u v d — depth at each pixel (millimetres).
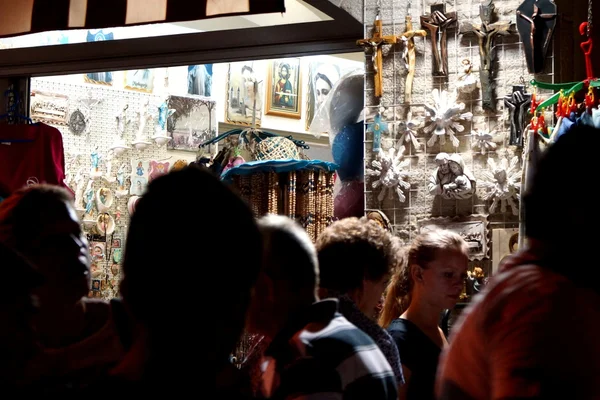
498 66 4168
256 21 6160
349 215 4875
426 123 4266
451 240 2846
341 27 4426
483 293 1499
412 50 4277
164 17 3625
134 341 1202
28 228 1914
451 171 4109
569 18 4891
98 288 5867
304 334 1918
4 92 5043
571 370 1318
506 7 4184
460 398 1484
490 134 4117
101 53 4793
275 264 1971
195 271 1108
